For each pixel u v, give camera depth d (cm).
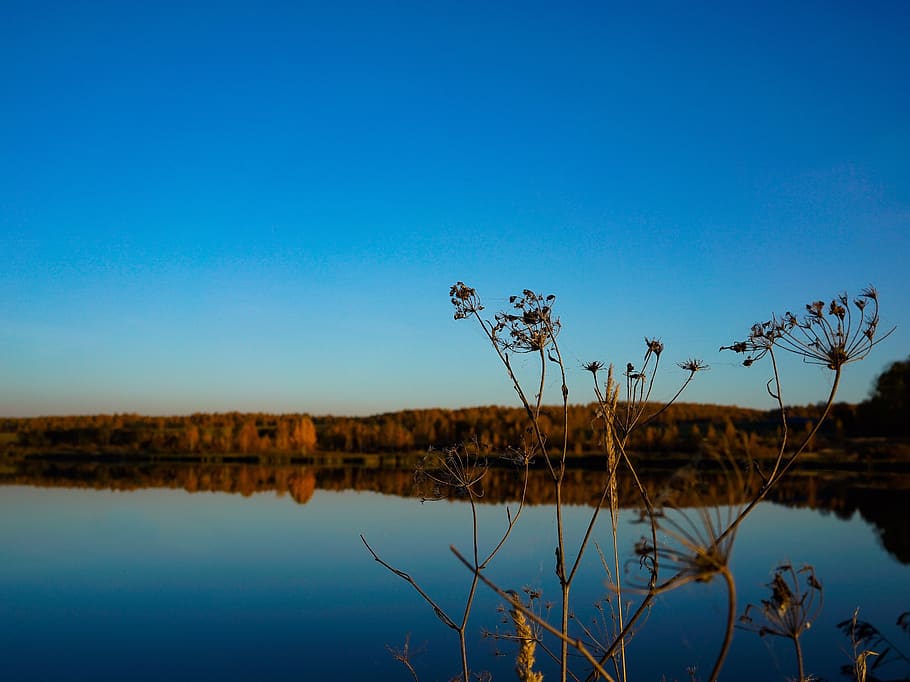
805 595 255
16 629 1731
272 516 3556
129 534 3084
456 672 1197
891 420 5125
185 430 12119
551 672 1134
